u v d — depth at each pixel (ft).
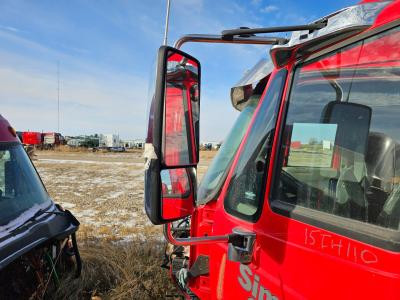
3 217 10.17
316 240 4.46
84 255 17.13
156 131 4.66
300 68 5.35
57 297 11.69
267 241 5.16
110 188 46.96
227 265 6.10
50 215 11.74
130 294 13.82
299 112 5.26
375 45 4.32
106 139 218.59
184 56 5.01
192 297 7.49
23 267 9.78
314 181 4.83
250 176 5.96
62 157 122.11
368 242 3.89
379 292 3.68
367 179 4.28
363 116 4.46
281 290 4.81
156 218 4.82
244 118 7.06
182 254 9.43
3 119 12.53
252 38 7.08
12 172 11.61
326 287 4.23
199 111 5.39
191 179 5.43
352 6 4.43
